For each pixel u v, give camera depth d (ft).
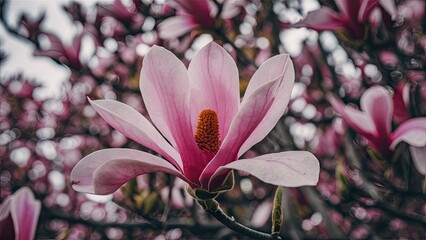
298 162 1.10
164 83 1.28
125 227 2.98
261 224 3.47
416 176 3.18
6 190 3.92
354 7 2.32
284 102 1.25
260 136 1.26
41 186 4.83
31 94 4.87
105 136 4.67
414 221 2.51
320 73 3.80
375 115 2.15
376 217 4.16
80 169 1.20
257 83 1.26
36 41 3.34
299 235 2.96
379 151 2.15
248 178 4.22
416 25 3.51
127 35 3.45
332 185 4.23
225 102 1.32
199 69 1.33
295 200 3.49
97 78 3.62
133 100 4.05
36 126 4.95
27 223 1.58
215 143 1.28
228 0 2.97
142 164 1.15
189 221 3.45
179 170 1.30
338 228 3.10
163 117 1.30
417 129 2.05
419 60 2.93
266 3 3.67
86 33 3.48
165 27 2.77
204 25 2.75
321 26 2.34
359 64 3.53
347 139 3.23
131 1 3.31
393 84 2.94
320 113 4.27
